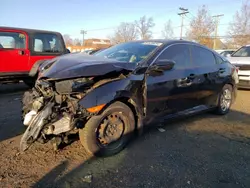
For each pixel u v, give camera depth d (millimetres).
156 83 3664
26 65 7355
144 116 3613
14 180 2664
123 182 2719
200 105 4727
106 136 3234
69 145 3533
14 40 7117
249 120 5195
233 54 9859
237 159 3381
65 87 2959
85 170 2924
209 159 3340
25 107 3453
